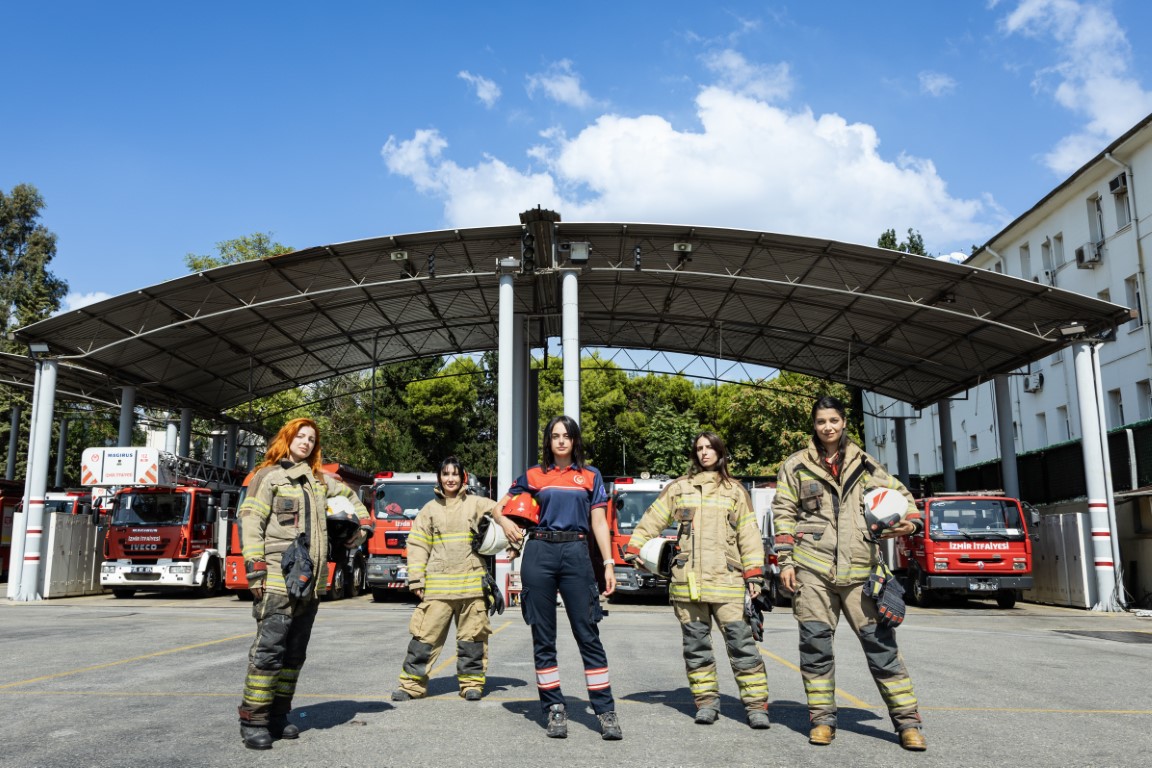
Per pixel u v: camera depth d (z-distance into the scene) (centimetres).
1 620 1389
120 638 1053
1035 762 414
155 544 2161
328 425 4400
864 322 2669
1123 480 2030
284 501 472
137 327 2297
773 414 4075
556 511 492
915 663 838
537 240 2064
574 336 1978
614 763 407
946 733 484
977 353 2614
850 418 4481
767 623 1427
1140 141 2475
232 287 2220
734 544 516
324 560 477
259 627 455
